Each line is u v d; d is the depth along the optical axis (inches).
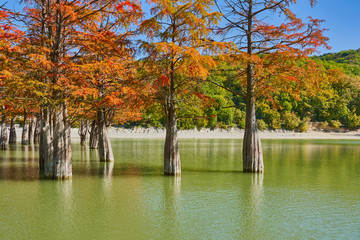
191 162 1061.8
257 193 586.9
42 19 627.5
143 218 439.2
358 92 3624.5
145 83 689.6
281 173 816.9
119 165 959.6
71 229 393.7
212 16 693.9
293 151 1578.5
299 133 3563.0
